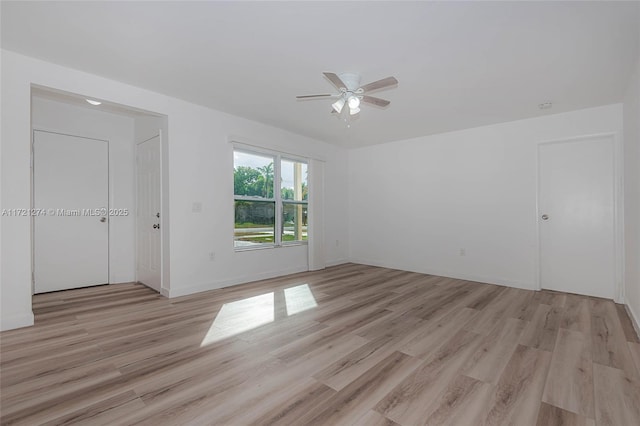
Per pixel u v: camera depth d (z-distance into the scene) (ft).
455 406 5.28
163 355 7.06
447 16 6.57
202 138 12.63
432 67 8.88
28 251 8.67
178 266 11.94
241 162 14.61
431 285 13.97
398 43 7.64
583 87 10.18
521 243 13.58
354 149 20.03
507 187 13.98
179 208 11.95
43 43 7.84
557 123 12.76
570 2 6.12
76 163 12.94
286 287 13.52
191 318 9.50
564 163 12.85
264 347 7.53
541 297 12.05
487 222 14.56
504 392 5.70
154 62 8.80
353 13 6.50
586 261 12.39
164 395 5.53
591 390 5.76
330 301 11.42
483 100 11.39
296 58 8.46
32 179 11.94
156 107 11.20
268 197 15.87
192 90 10.90
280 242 16.33
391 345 7.68
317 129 15.67
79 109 12.99
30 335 8.10
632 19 6.61
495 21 6.73
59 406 5.20
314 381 6.04
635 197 9.02
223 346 7.56
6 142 8.25
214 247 13.12
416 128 15.16
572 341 7.93
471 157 15.07
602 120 11.82
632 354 7.20
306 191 18.16
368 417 4.99
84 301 11.19
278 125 15.07
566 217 12.82
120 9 6.45
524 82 9.84
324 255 18.29
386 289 13.23
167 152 11.70
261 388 5.79
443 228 16.02
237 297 11.86
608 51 7.95
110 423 4.79
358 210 19.85
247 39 7.55
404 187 17.61
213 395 5.55
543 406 5.29
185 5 6.31
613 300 11.64
